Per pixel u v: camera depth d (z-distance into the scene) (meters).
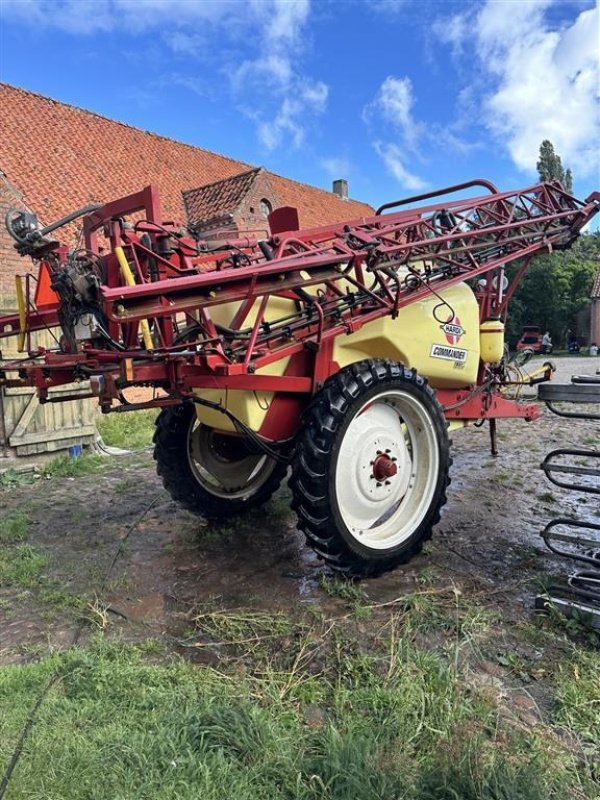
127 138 16.58
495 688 2.21
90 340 2.64
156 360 2.70
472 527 4.09
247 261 3.22
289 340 3.09
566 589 2.96
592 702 2.12
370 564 3.15
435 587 3.12
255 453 4.15
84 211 2.80
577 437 7.26
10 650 2.61
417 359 3.72
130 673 2.27
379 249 3.15
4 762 1.77
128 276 2.52
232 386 2.91
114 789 1.67
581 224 4.63
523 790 1.67
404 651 2.46
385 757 1.79
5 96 14.09
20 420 6.19
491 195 4.20
